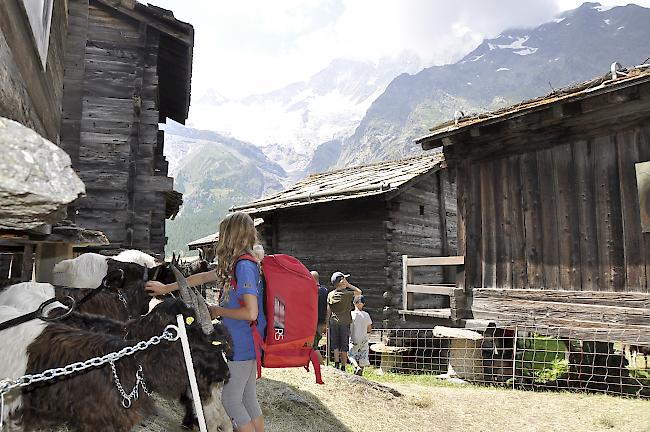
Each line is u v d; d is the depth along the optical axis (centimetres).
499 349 1030
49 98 455
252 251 363
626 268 790
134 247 1105
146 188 1131
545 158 909
